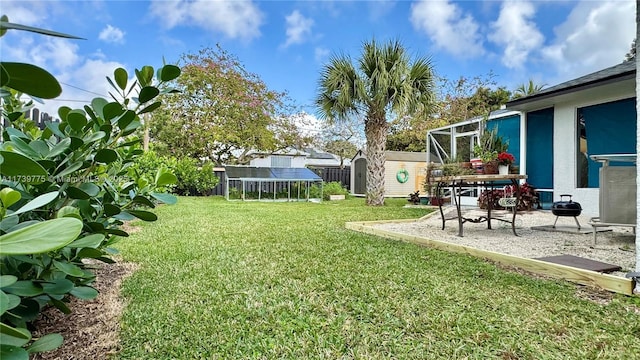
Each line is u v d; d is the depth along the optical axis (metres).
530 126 7.45
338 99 8.78
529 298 2.04
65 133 1.37
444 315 1.79
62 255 1.26
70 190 1.34
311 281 2.32
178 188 12.53
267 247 3.42
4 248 0.67
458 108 17.39
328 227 4.86
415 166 16.05
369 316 1.79
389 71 8.62
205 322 1.71
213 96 15.21
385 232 4.20
